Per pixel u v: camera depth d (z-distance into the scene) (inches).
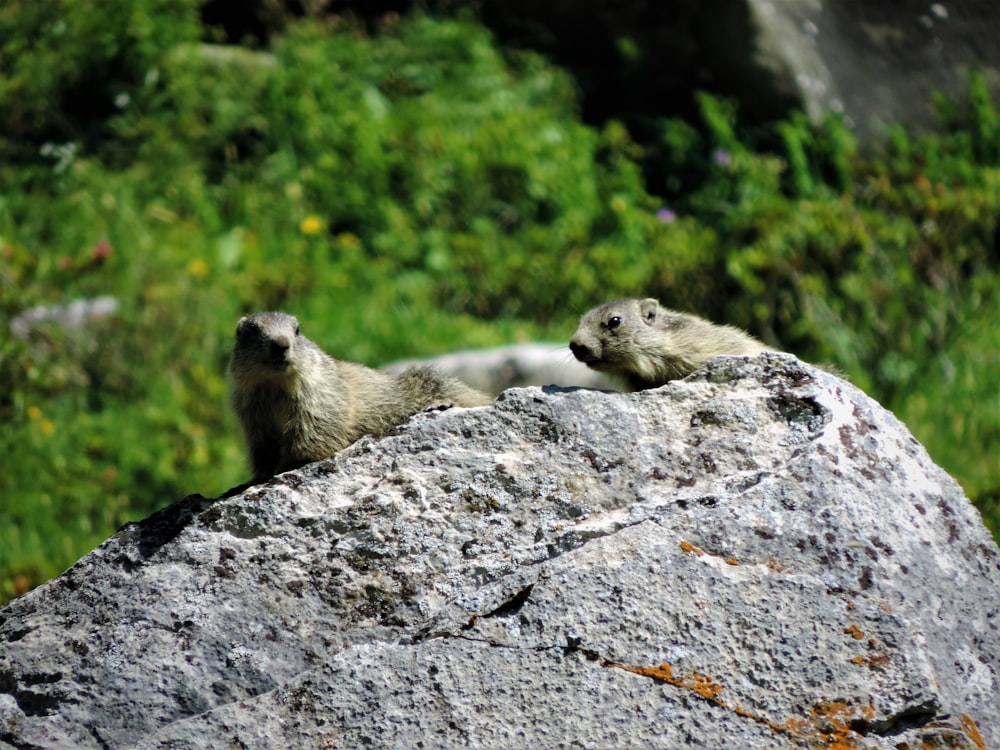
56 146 2256.4
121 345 1797.5
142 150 2250.2
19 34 2325.3
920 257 1855.3
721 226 2047.2
